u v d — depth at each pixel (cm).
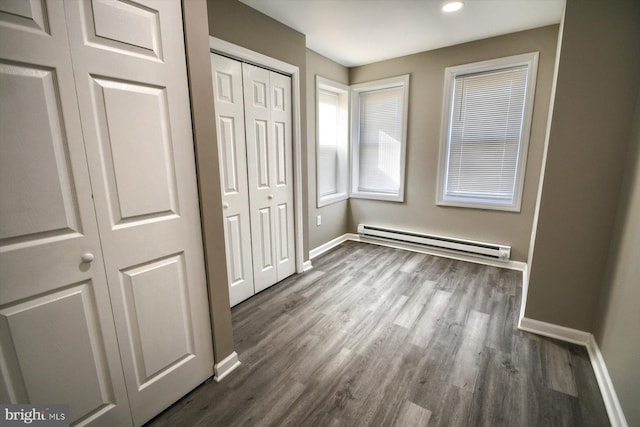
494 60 285
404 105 345
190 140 135
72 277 104
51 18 92
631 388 121
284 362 172
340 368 166
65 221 101
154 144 122
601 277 175
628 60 154
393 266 320
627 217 149
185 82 130
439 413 136
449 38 286
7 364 93
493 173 312
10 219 89
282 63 251
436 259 339
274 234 272
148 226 123
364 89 376
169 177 129
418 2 216
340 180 407
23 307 94
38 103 92
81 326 108
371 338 194
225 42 202
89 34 100
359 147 405
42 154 94
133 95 113
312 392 150
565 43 166
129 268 120
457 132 324
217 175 149
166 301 134
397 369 165
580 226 177
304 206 303
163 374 136
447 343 188
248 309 234
